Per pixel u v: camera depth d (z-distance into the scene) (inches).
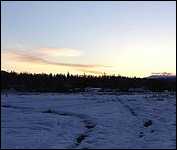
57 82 4771.2
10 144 880.9
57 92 3784.5
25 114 1449.3
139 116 1432.1
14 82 4212.6
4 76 4050.2
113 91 4092.0
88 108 1779.0
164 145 874.8
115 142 932.6
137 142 924.0
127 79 4810.5
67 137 1007.6
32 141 919.0
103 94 3137.3
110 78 5068.9
